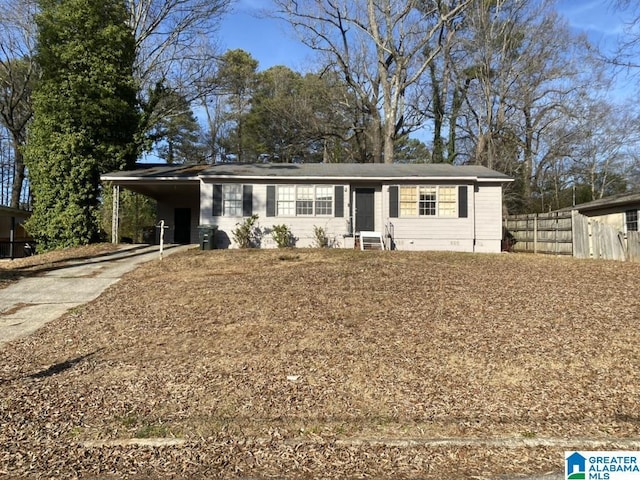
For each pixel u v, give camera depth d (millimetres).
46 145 19375
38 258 16641
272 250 15734
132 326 7703
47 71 19562
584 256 16188
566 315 7512
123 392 5047
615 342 6273
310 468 3543
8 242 23906
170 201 22438
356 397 4820
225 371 5598
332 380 5258
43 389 5184
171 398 4863
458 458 3650
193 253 15414
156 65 27219
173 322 7785
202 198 17547
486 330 6863
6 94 30750
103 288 11305
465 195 17594
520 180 31406
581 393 4848
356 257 13992
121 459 3705
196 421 4324
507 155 30312
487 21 27812
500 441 3867
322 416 4406
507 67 28578
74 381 5414
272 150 41125
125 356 6273
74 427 4254
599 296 8695
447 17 27047
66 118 19359
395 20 27859
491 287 9625
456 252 15695
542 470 3490
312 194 17734
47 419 4426
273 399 4797
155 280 11594
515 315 7566
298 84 39938
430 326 7098
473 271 11555
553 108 28891
